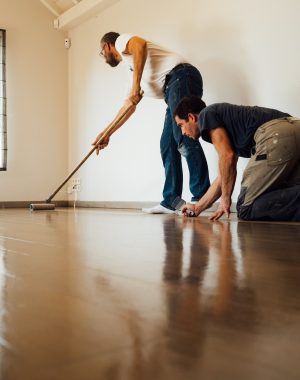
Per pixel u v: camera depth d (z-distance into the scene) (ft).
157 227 5.33
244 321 1.30
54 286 1.86
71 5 15.87
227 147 6.33
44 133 16.20
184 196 11.48
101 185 14.93
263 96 9.62
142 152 13.17
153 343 1.09
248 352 1.03
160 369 0.92
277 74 9.32
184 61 8.94
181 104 7.08
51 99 16.37
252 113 6.55
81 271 2.24
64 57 16.55
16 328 1.24
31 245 3.46
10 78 15.47
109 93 14.67
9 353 1.03
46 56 16.26
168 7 12.09
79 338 1.14
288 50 9.09
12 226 5.69
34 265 2.45
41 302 1.57
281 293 1.69
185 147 8.54
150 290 1.76
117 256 2.78
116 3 14.14
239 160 9.94
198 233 4.42
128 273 2.17
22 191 15.69
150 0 12.74
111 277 2.06
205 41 11.00
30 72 15.89
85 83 15.75
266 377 0.89
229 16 10.37
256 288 1.79
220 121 6.47
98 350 1.04
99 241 3.74
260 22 9.66
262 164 6.23
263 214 6.28
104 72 14.87
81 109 15.96
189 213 7.61
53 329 1.23
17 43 15.64
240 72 10.12
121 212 10.63
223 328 1.22
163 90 9.15
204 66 11.03
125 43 8.88
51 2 16.20
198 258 2.66
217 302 1.54
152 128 12.78
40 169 16.08
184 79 8.66
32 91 15.93
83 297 1.64
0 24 15.31
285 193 6.11
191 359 0.98
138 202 13.39
